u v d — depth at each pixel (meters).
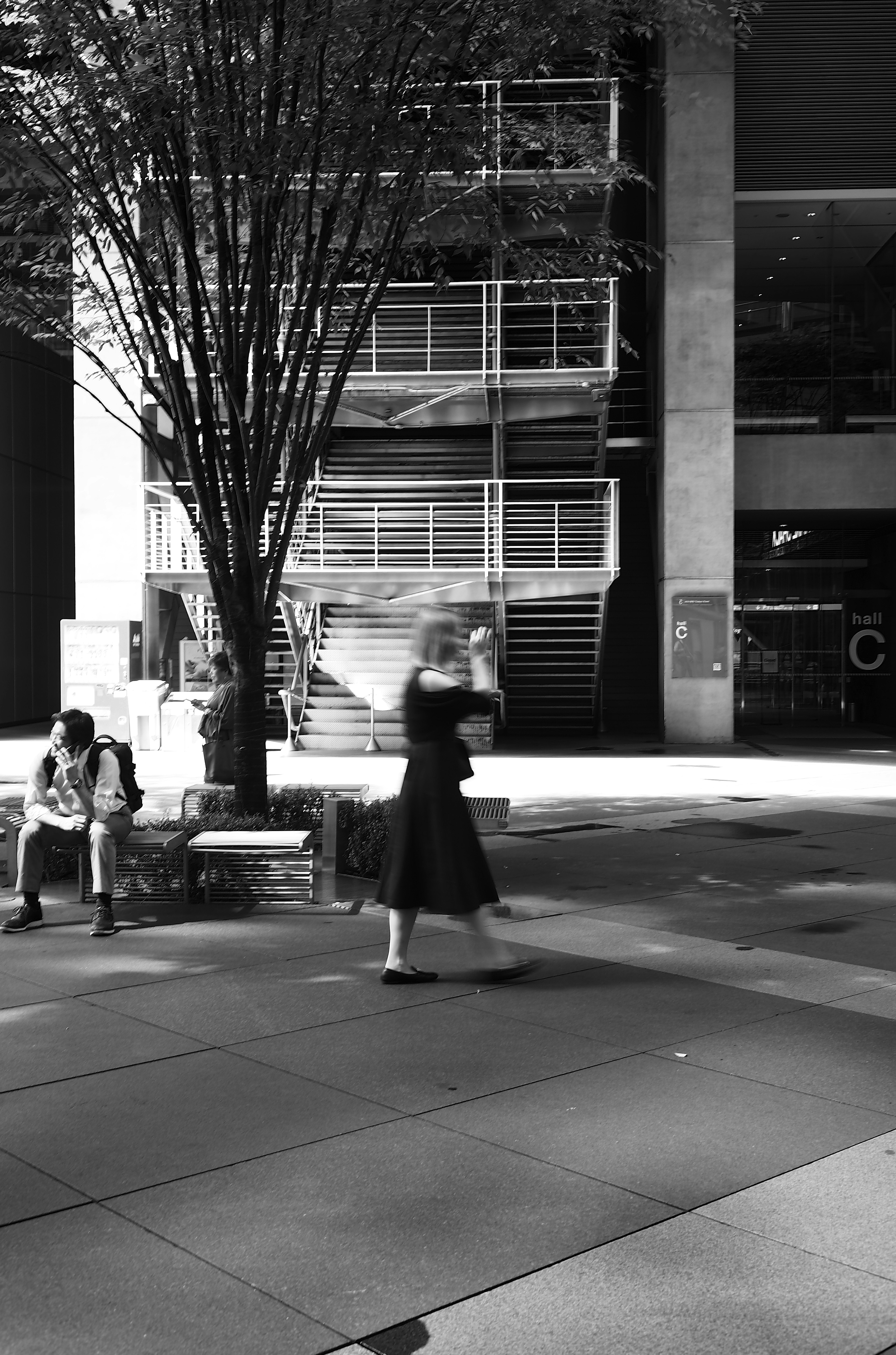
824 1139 4.57
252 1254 3.67
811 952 7.50
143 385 11.84
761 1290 3.48
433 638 6.77
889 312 27.20
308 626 24.73
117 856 8.80
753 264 27.45
